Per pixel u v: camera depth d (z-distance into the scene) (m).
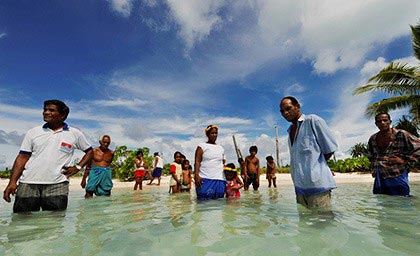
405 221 2.71
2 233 2.44
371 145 5.32
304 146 3.38
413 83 14.97
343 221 2.73
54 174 3.84
